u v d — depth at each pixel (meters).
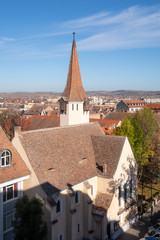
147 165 64.31
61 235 35.06
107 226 40.09
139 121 73.44
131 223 46.41
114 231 41.28
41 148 37.16
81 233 38.56
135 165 48.34
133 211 47.41
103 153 44.25
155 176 63.03
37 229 27.52
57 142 40.66
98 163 43.22
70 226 35.53
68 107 54.94
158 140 71.56
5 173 31.72
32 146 36.06
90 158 43.75
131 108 190.12
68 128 45.25
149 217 49.22
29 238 27.69
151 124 74.00
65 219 35.56
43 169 34.50
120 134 57.31
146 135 60.81
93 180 40.81
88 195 38.16
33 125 89.94
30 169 33.97
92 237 39.31
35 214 27.80
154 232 41.75
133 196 47.69
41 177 33.22
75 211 35.81
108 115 115.06
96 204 39.69
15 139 36.00
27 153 34.50
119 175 41.97
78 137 45.53
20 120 90.00
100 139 46.53
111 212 40.25
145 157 59.09
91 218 39.06
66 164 38.44
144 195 56.69
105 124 89.75
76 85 56.25
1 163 32.06
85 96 58.16
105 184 40.97
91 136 48.09
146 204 52.66
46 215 32.25
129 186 46.03
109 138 45.62
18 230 27.36
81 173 39.03
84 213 38.72
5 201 32.28
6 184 31.27
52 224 31.80
